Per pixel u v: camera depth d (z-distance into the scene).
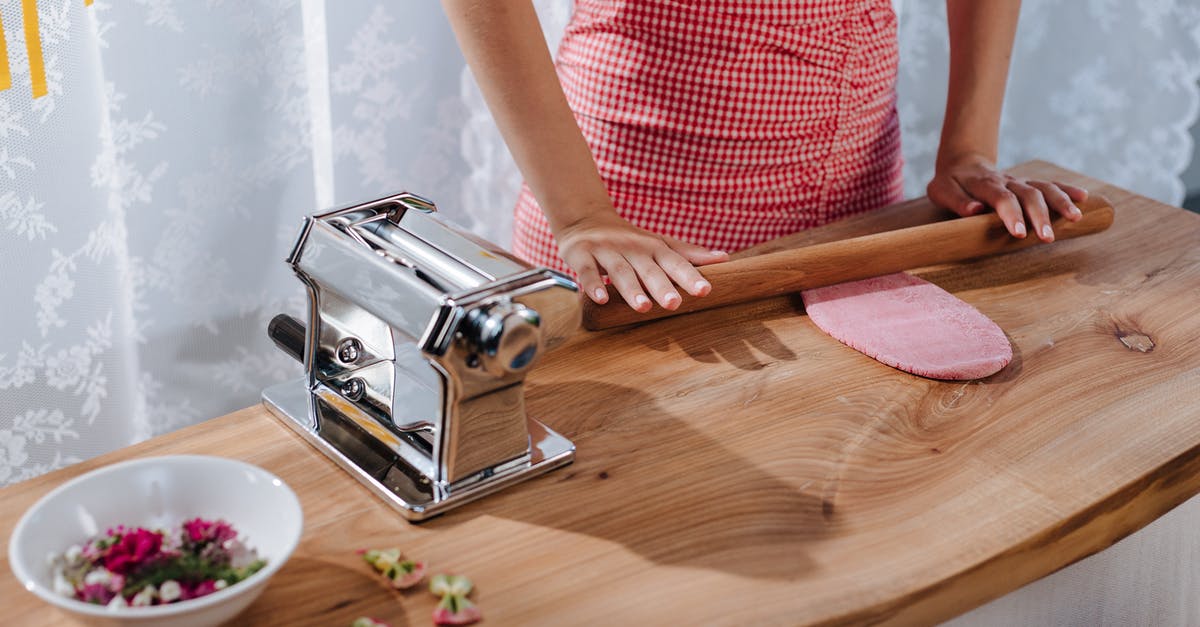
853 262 0.96
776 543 0.66
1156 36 1.82
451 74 1.62
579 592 0.62
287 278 1.59
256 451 0.74
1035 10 1.84
